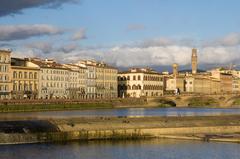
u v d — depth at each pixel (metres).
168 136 129.62
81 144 115.50
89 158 98.75
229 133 138.75
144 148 111.81
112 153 104.69
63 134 120.25
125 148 111.38
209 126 141.38
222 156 103.00
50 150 105.94
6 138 113.62
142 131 129.75
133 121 136.50
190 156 102.81
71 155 101.12
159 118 145.75
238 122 152.00
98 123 129.38
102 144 116.50
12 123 119.62
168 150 109.50
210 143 120.06
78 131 122.50
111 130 126.12
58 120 129.75
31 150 105.25
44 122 124.19
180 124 140.75
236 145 117.00
